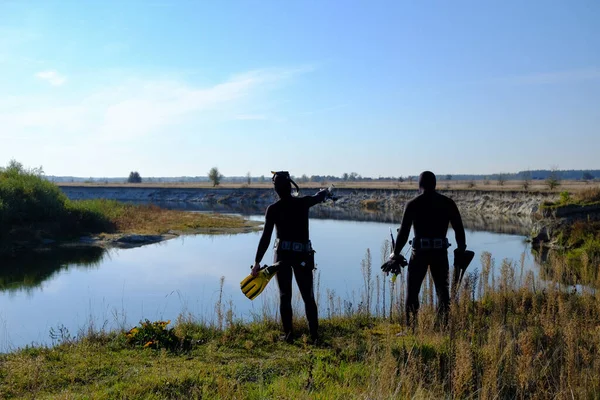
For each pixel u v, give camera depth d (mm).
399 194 74625
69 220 31328
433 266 6605
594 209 26203
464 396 4566
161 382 4906
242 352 6043
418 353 5305
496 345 4926
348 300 10469
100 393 4684
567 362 4711
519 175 188625
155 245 27844
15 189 30094
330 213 58375
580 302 7305
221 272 18891
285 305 6391
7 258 22719
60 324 11102
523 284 8289
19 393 4871
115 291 15352
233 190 94938
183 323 7344
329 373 5168
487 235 31766
